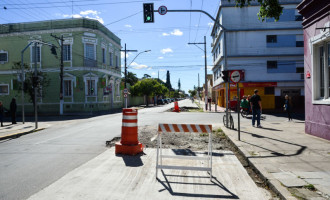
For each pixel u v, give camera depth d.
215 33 37.28
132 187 4.27
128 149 6.60
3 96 30.25
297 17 29.66
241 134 9.51
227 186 4.34
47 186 4.32
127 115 6.78
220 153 6.87
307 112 9.34
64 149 7.54
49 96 28.97
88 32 28.92
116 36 37.06
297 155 6.08
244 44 29.80
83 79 28.39
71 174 4.98
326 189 3.85
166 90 78.38
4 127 14.20
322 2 8.03
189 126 5.03
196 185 4.38
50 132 11.90
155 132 10.25
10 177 4.86
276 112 24.20
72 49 28.48
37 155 6.79
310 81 9.04
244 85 29.45
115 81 36.00
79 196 3.87
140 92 47.72
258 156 6.08
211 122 15.21
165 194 3.96
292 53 29.56
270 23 29.67
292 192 3.76
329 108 7.80
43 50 29.16
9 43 30.00
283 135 9.11
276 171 4.83
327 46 8.29
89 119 18.73
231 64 29.75
